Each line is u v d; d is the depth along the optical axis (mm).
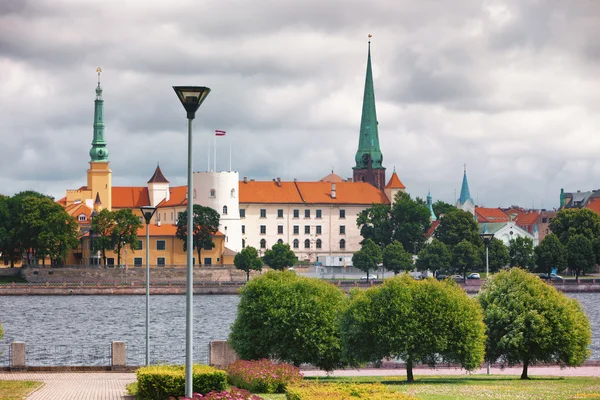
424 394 92375
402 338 111062
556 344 118562
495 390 97125
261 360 103250
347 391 77500
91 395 91500
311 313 116375
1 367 114875
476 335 112875
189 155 72062
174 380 83812
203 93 71812
